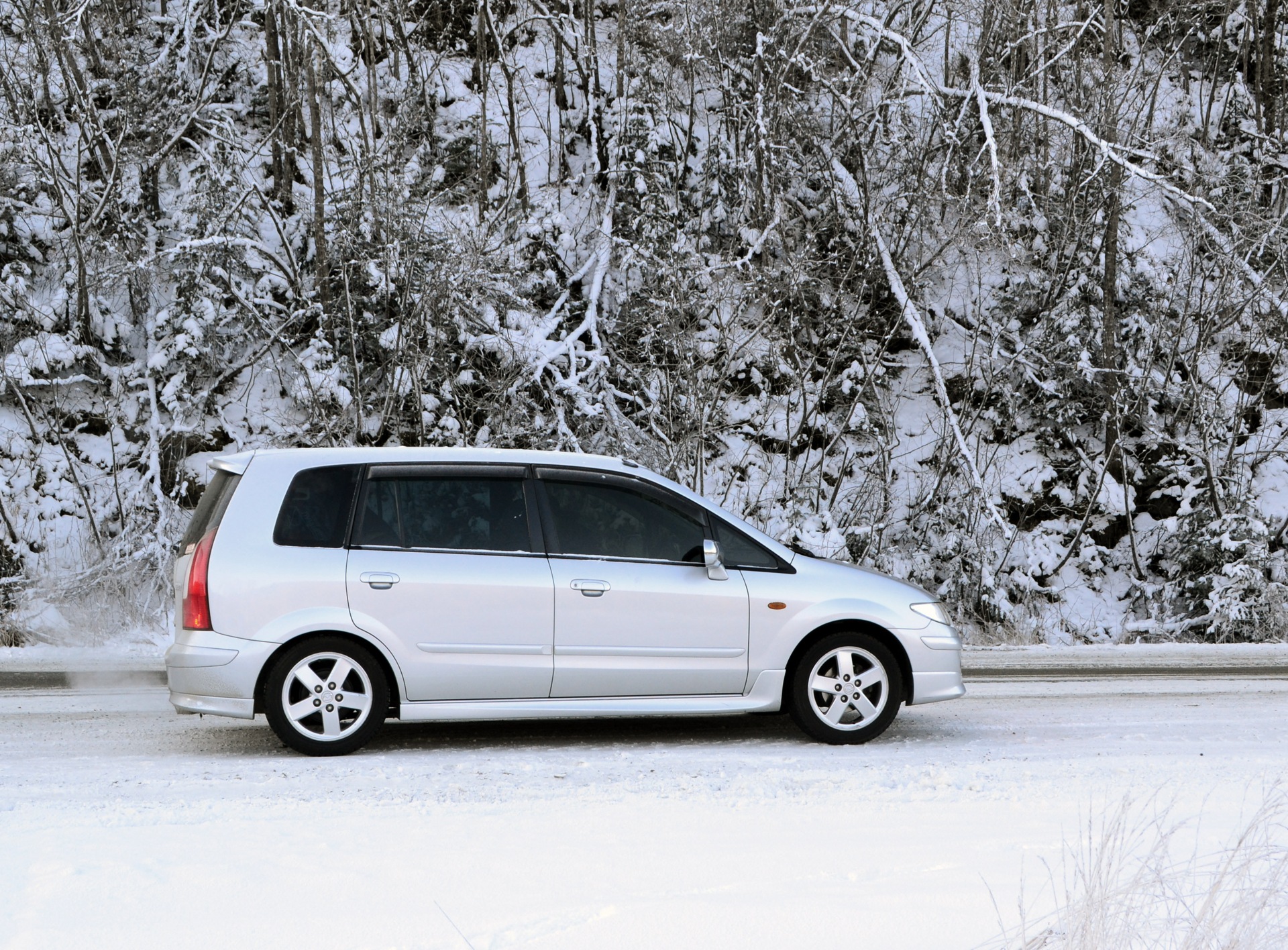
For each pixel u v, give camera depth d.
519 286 18.86
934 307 21.20
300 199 20.16
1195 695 10.73
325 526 7.71
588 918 3.52
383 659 7.67
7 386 17.70
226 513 7.66
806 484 18.92
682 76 22.80
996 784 6.44
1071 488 19.78
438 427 17.62
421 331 17.50
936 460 19.53
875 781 6.59
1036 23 21.05
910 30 20.30
